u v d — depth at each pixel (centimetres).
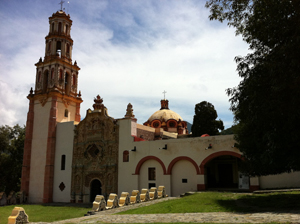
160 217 1331
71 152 3650
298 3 1243
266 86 1391
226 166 3278
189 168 2823
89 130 3550
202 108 4291
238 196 1972
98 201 1844
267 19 1364
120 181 3183
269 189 2333
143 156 3081
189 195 2378
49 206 3192
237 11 1474
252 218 1088
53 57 4125
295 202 1472
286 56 1248
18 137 5150
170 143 2947
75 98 4206
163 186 2634
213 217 1204
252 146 1730
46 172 3684
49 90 4000
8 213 2684
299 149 1426
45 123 3922
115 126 3344
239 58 1519
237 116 1727
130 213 1606
